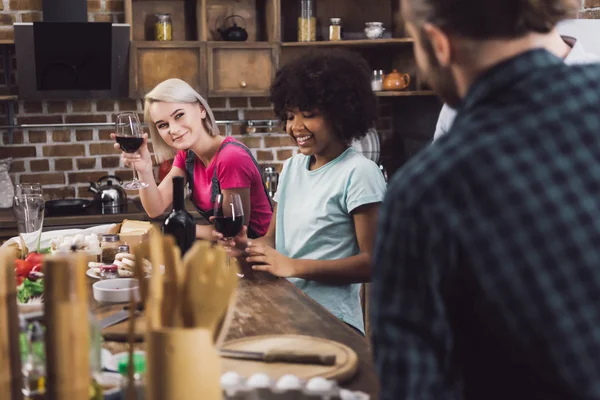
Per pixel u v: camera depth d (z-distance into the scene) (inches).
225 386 42.0
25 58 159.8
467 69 35.1
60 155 177.0
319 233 82.0
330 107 79.8
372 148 183.0
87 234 101.7
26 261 78.7
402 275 32.9
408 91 172.1
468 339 34.4
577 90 33.6
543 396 32.8
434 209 32.3
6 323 40.5
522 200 31.8
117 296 71.0
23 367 43.9
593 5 149.9
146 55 165.0
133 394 41.4
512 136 32.6
